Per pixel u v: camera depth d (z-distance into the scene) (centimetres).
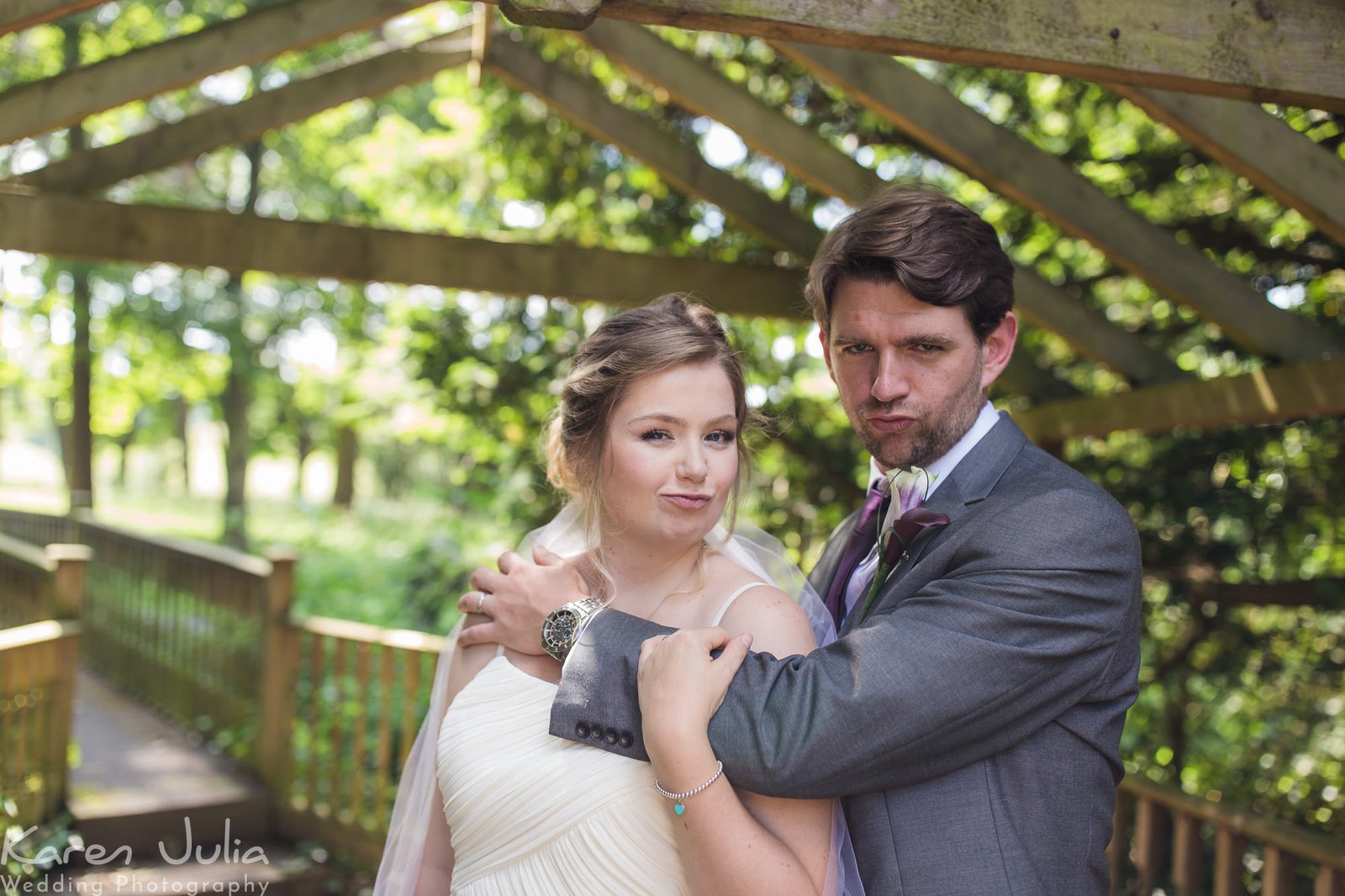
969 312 167
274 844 520
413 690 483
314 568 1124
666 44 393
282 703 539
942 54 180
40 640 482
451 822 170
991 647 146
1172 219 490
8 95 380
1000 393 516
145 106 1438
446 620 915
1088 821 159
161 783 536
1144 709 589
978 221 169
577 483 182
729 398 166
